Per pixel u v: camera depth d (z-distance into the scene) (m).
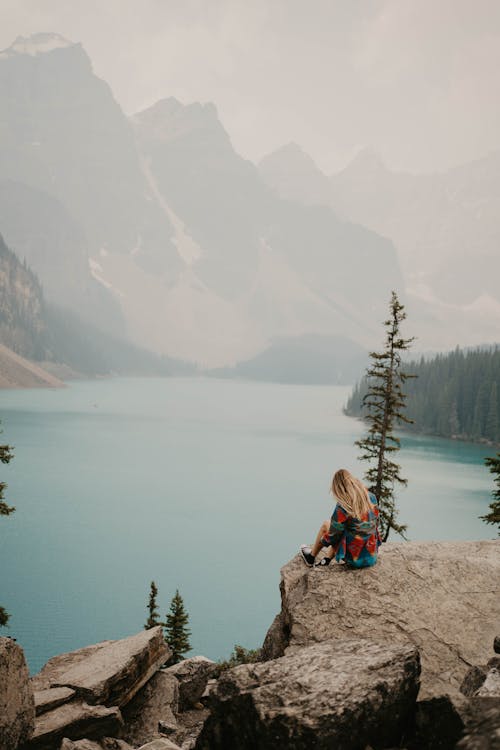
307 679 4.73
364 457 31.73
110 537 99.38
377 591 7.15
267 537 104.50
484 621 6.80
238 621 68.50
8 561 84.62
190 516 116.44
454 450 192.62
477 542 8.55
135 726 9.94
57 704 8.98
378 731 4.53
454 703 4.50
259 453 196.88
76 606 69.88
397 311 31.47
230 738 4.64
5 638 7.12
